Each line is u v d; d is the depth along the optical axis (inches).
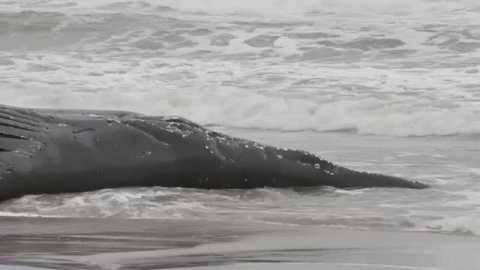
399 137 1795.0
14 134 1051.3
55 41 2942.9
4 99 2199.8
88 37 2955.2
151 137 1090.1
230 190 1093.1
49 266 668.7
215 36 2886.3
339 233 867.4
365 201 1061.8
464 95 2073.1
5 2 3459.6
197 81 2342.5
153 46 2839.6
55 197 1021.8
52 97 2207.2
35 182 1024.9
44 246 776.3
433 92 2112.5
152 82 2356.1
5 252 740.0
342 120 1947.6
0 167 1017.5
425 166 1352.1
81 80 2390.5
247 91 2164.1
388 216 963.3
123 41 2898.6
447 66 2423.7
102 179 1050.1
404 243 811.4
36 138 1053.8
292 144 1659.7
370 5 3250.5
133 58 2682.1
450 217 959.0
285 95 2137.1
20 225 898.7
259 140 1738.4
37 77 2412.6
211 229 886.4
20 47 2898.6
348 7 3255.4
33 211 972.6
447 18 3004.4
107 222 924.6
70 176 1037.8
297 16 3184.1
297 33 2874.0
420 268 689.0
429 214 984.3
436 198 1087.0
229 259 717.3
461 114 1884.8
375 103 2004.2
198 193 1068.5
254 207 1016.2
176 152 1084.5
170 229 885.2
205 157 1090.1
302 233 865.5
